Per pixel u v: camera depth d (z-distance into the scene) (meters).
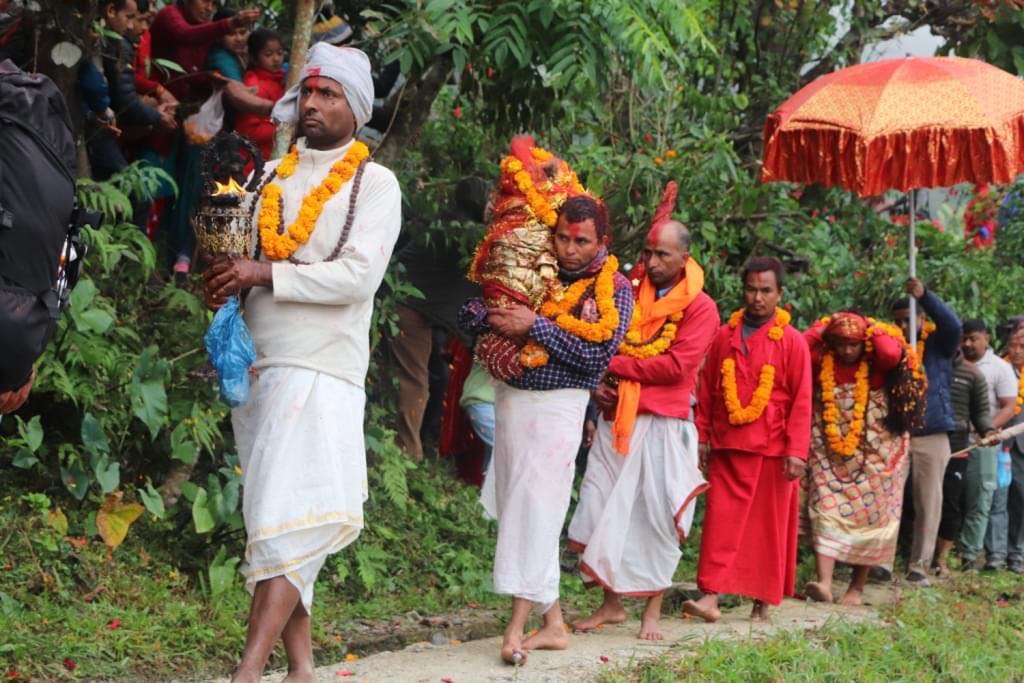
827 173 8.16
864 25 12.01
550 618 6.01
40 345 4.01
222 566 6.47
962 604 8.02
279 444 4.40
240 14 7.57
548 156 5.90
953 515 10.27
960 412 10.23
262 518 4.33
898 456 8.36
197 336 7.20
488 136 9.67
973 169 7.95
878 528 8.27
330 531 4.42
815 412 8.43
